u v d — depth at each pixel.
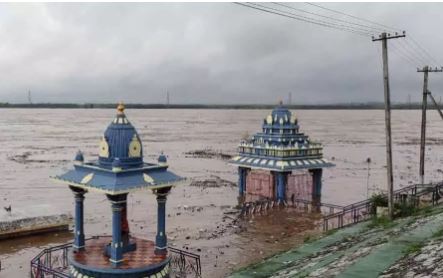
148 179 21.19
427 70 49.91
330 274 16.50
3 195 52.06
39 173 68.44
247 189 50.91
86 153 96.94
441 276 13.70
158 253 21.84
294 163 46.50
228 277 20.58
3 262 30.12
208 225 39.22
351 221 38.12
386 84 32.91
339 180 65.88
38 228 35.91
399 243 19.78
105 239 24.19
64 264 26.70
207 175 68.38
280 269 21.05
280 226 38.69
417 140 147.38
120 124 21.53
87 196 50.69
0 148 106.69
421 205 36.38
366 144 131.25
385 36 32.91
